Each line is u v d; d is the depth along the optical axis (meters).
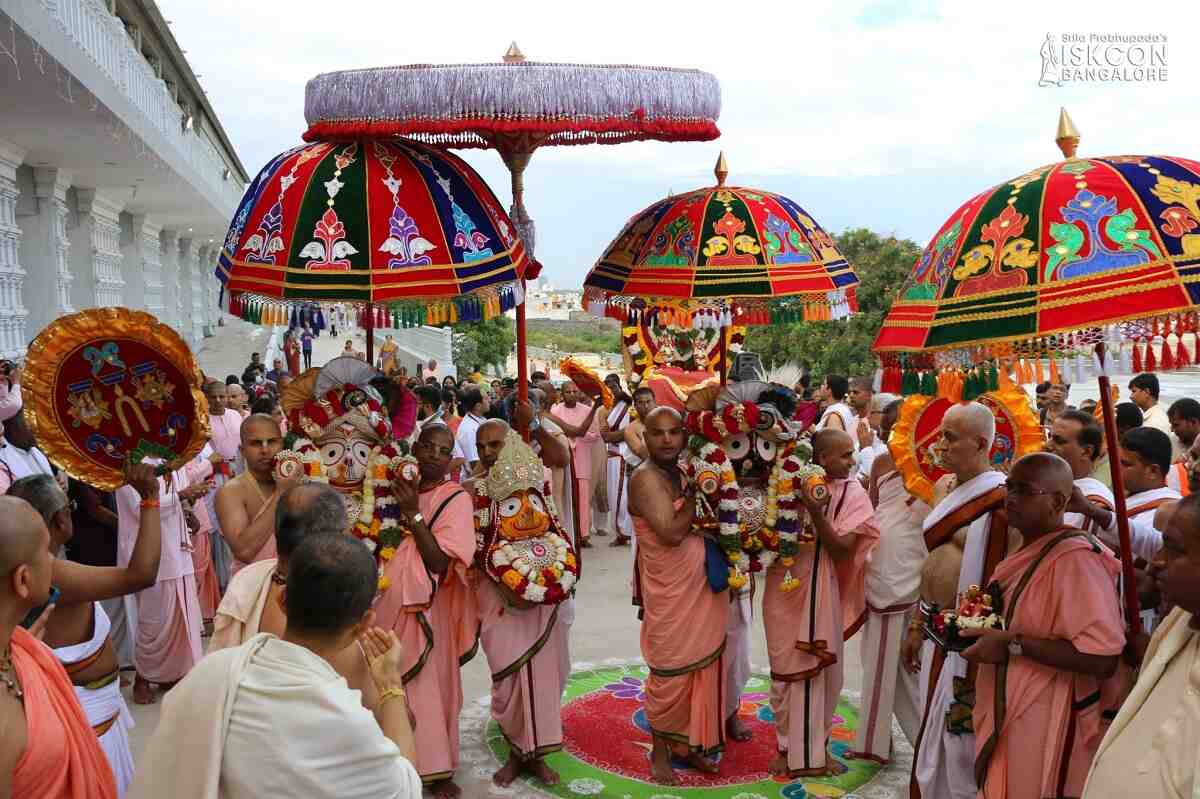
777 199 5.86
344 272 4.65
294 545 3.38
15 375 6.73
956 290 3.28
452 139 5.72
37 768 2.70
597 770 5.48
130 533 6.26
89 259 18.95
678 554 5.20
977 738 3.98
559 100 4.83
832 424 8.55
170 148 17.06
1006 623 3.83
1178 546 2.82
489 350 34.56
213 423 8.58
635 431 9.02
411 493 4.86
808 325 15.75
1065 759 3.77
